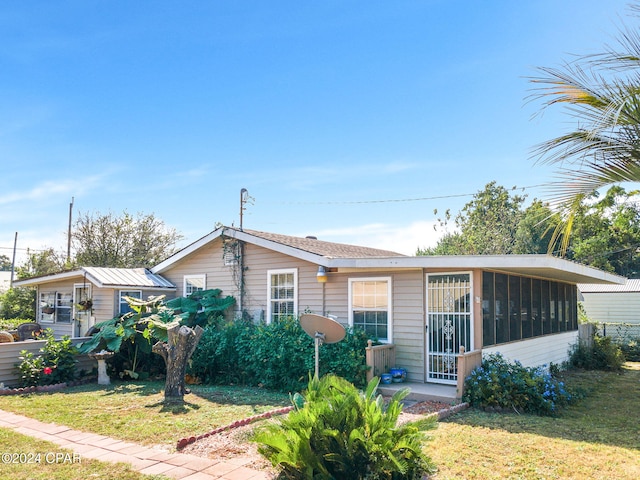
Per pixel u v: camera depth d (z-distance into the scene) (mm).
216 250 14836
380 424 4672
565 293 16500
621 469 5559
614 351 16141
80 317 15570
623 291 22938
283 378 10641
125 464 5723
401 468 4281
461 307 10438
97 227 27609
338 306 12156
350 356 10070
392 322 11281
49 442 6656
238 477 5262
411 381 10820
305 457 4492
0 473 5445
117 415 8242
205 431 7199
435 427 4926
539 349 13609
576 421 8242
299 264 12938
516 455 6027
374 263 10961
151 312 12523
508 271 11852
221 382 11875
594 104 5480
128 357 12594
